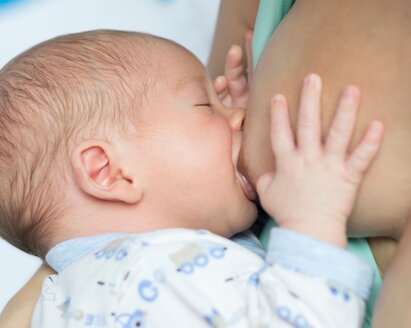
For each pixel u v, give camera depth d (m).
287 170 0.88
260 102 0.94
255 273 0.88
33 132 1.06
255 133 0.95
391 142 0.82
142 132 1.04
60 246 1.03
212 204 1.04
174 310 0.88
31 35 1.97
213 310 0.86
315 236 0.85
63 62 1.09
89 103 1.05
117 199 1.02
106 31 1.15
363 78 0.83
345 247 0.85
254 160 0.96
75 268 0.98
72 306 0.94
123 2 1.99
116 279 0.91
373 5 0.86
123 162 1.03
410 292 0.71
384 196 0.85
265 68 0.95
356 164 0.83
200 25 1.94
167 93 1.06
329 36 0.87
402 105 0.82
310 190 0.86
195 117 1.06
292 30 0.92
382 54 0.83
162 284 0.89
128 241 0.95
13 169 1.06
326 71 0.86
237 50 1.18
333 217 0.85
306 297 0.82
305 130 0.86
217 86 1.19
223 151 1.04
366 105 0.83
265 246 1.09
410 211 0.84
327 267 0.83
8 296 1.78
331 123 0.85
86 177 1.01
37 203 1.06
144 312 0.89
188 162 1.03
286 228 0.87
